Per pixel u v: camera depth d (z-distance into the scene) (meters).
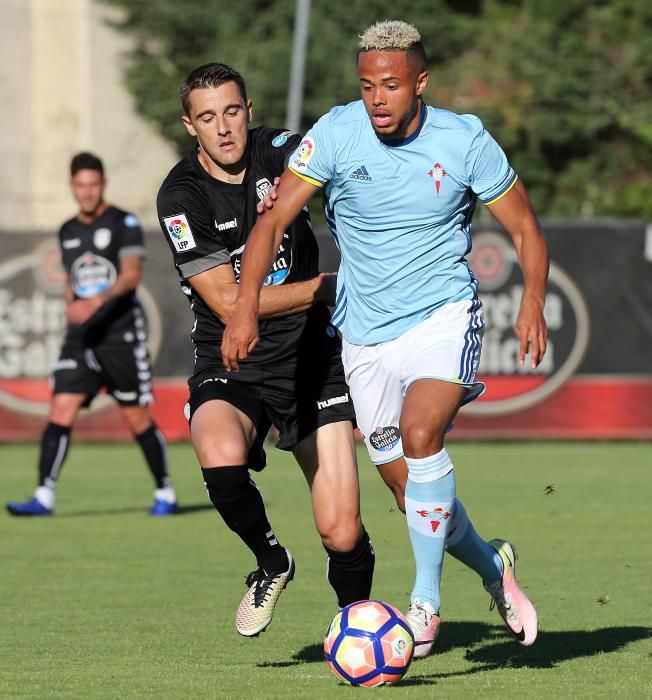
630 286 56.12
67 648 19.95
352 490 18.62
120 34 102.31
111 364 36.53
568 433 56.53
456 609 23.34
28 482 46.00
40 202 103.31
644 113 97.94
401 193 17.69
